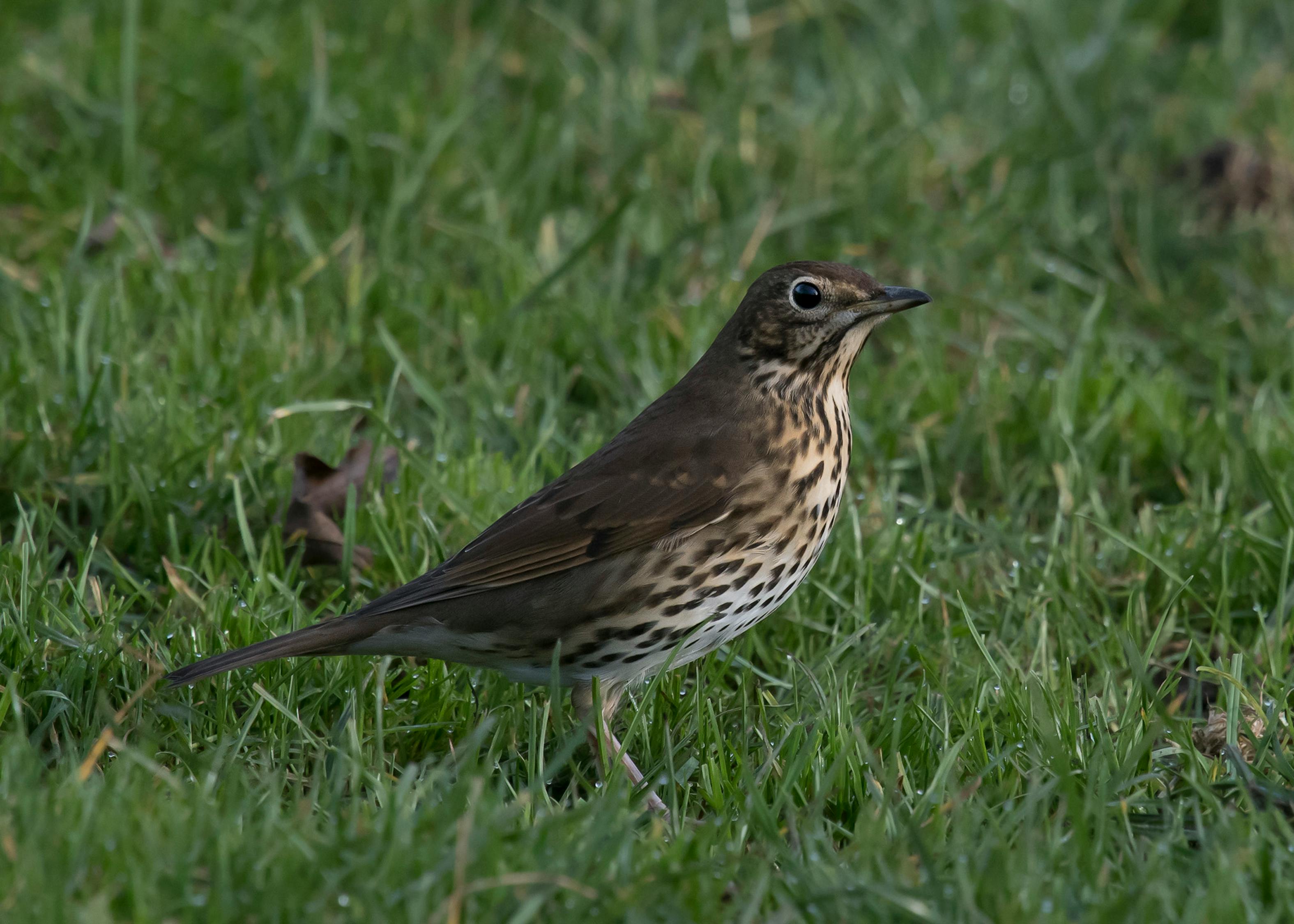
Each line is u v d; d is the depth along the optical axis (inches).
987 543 432.5
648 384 498.6
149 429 441.1
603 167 621.9
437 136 600.7
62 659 345.4
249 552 392.2
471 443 464.1
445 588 330.6
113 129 606.2
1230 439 477.7
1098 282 586.2
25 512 403.2
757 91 690.2
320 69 626.5
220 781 303.7
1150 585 417.7
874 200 610.9
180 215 580.1
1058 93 687.1
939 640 394.3
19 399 455.2
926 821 300.0
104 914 239.8
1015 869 267.9
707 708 337.7
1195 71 730.8
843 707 331.6
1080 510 454.0
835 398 350.3
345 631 328.5
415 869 264.1
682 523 332.5
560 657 336.5
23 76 636.1
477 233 568.4
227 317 513.0
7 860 256.4
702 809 323.3
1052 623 394.9
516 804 286.7
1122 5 762.2
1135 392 495.2
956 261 582.9
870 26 767.1
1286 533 427.2
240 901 254.1
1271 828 293.6
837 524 422.3
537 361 513.0
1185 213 627.2
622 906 255.3
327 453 454.6
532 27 735.1
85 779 288.8
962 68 727.7
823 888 263.7
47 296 503.2
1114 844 290.5
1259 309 577.6
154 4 685.3
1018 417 495.2
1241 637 406.9
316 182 592.4
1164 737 336.5
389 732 333.7
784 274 344.8
